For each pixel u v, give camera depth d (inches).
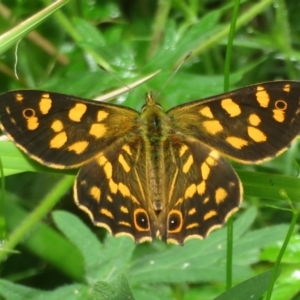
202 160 6.8
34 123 6.7
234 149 6.8
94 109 6.9
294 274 7.5
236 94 6.8
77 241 7.2
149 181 6.8
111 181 6.8
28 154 6.7
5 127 6.6
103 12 9.0
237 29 8.5
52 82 8.0
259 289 6.1
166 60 8.0
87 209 6.7
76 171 6.9
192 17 8.6
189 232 6.7
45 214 7.5
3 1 8.8
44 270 8.0
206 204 6.7
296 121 6.7
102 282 6.2
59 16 8.4
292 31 9.1
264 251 7.6
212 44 8.2
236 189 6.7
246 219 7.2
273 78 8.9
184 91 7.9
